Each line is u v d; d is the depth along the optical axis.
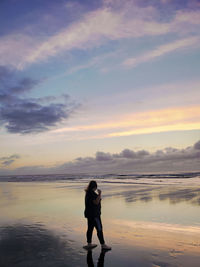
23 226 7.62
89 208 5.49
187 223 7.46
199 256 4.65
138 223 7.63
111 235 6.31
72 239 6.05
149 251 5.00
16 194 18.53
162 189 19.41
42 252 5.14
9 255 5.02
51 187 25.62
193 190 17.73
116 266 4.29
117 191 18.62
